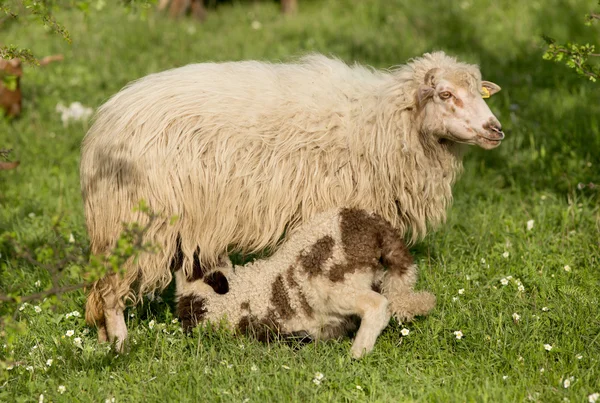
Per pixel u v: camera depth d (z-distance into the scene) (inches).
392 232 320.8
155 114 323.0
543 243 415.5
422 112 323.3
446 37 774.5
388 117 329.1
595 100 599.8
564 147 519.5
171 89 330.6
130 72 698.8
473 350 324.5
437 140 329.1
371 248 312.8
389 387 293.9
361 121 333.1
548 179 493.0
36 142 566.3
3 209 479.2
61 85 671.1
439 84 316.2
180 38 804.0
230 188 324.8
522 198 482.9
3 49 295.6
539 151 534.0
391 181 333.1
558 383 290.8
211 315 330.0
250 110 330.0
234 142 324.8
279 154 326.6
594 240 416.2
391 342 330.0
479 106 315.0
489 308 349.7
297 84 341.7
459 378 296.7
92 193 327.9
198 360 313.1
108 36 808.9
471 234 432.1
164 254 324.8
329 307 312.5
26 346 332.5
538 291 369.7
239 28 856.9
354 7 920.3
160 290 352.8
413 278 324.8
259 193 327.0
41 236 438.0
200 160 320.8
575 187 479.5
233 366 308.3
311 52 379.9
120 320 332.8
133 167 317.7
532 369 302.0
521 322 335.6
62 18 844.0
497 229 438.0
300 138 329.1
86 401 289.6
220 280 335.3
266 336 320.2
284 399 284.5
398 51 740.7
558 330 331.0
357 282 308.5
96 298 331.9
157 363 312.5
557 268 386.0
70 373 311.0
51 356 322.0
